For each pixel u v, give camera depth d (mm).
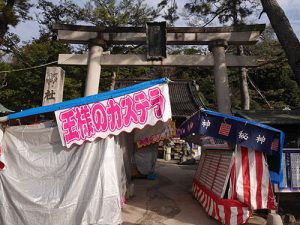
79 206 5504
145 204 8352
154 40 11586
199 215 7328
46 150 5883
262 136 6430
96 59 11617
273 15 9797
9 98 22625
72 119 5637
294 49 9078
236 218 6238
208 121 6445
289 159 7375
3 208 5734
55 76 10547
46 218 5496
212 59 11641
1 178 5852
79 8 27031
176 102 27078
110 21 26375
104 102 5777
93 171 5648
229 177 6633
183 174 14250
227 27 11648
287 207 7625
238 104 32031
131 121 5855
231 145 7207
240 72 18094
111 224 5379
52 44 23531
